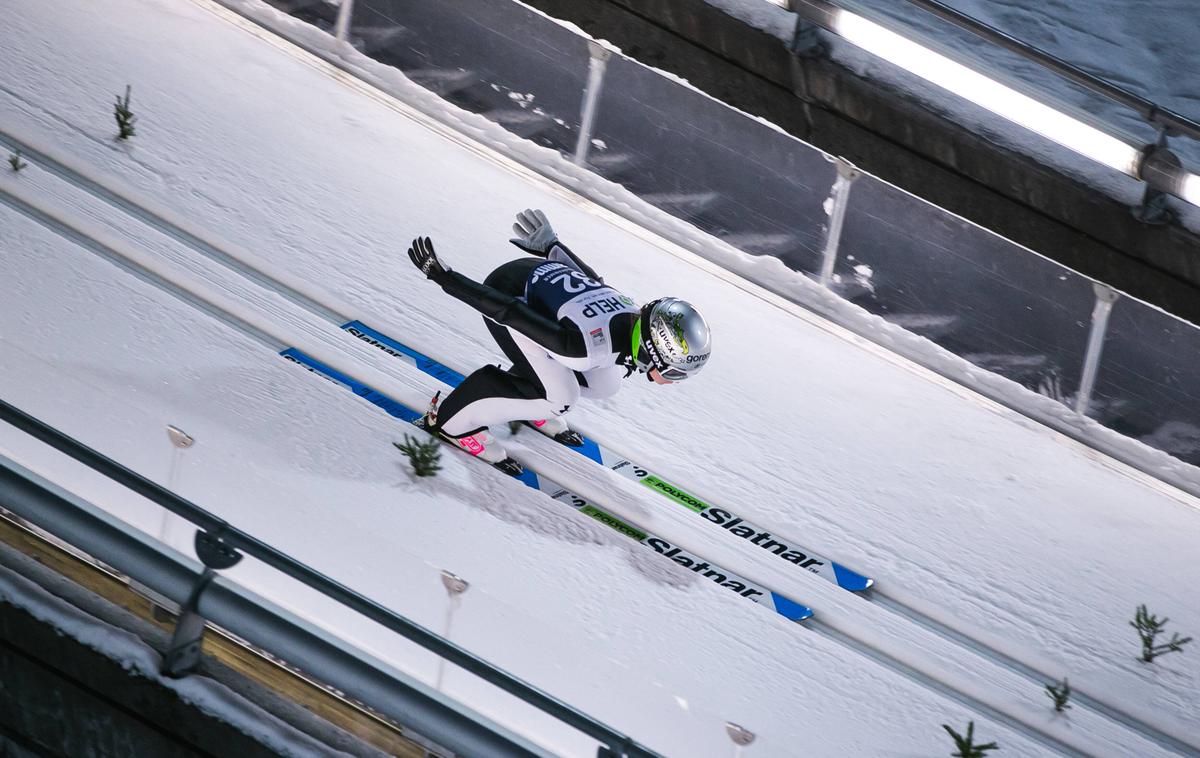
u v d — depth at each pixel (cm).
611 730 1110
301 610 1199
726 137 2042
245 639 1216
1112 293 1919
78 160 1870
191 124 2027
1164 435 1975
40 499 1227
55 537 1373
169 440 1215
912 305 2045
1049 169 2081
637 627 1419
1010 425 1988
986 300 1995
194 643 1256
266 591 1204
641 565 1516
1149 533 1842
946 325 2039
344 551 1177
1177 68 3225
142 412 1220
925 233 1986
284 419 1543
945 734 1403
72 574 1351
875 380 1997
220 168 1959
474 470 1572
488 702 1159
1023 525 1786
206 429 1465
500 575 1422
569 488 1619
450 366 1742
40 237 1722
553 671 1138
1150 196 2033
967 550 1711
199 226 1836
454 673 1157
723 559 1580
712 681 1375
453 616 1150
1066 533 1795
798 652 1462
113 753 1298
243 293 1761
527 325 1380
